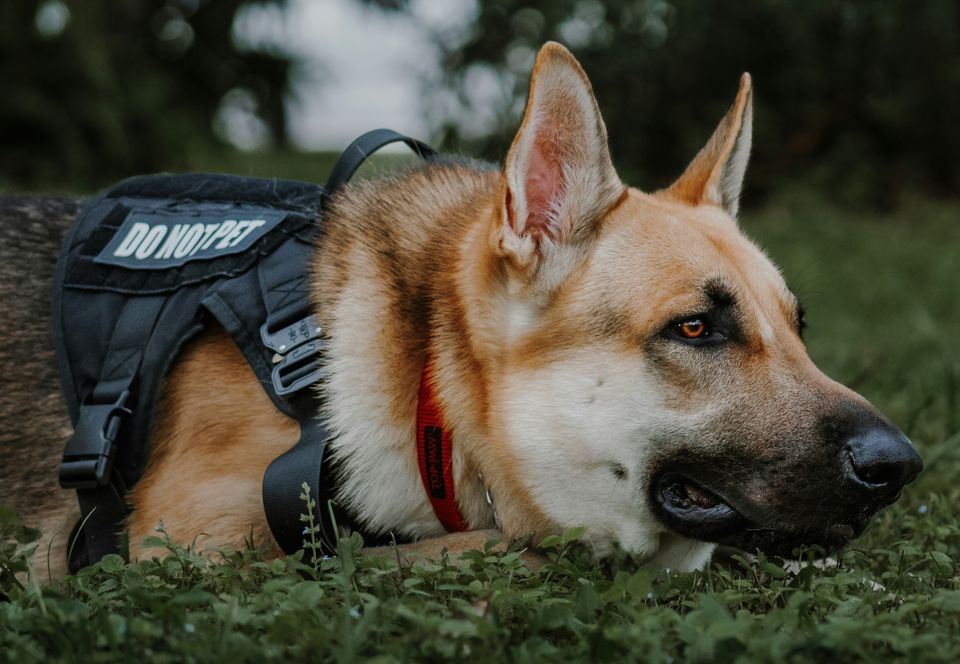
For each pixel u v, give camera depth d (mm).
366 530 3316
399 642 2357
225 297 3322
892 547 3480
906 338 7965
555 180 3201
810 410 3088
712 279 3172
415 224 3533
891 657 2482
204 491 3254
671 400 3129
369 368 3277
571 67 3137
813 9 14297
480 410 3250
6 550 3131
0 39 14008
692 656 2285
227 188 3834
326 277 3393
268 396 3279
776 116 15977
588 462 3164
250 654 2275
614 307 3145
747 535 3143
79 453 3252
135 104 15094
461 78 15500
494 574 2830
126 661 2230
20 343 3529
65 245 3619
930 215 14727
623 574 2764
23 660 2268
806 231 13789
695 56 15414
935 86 15539
